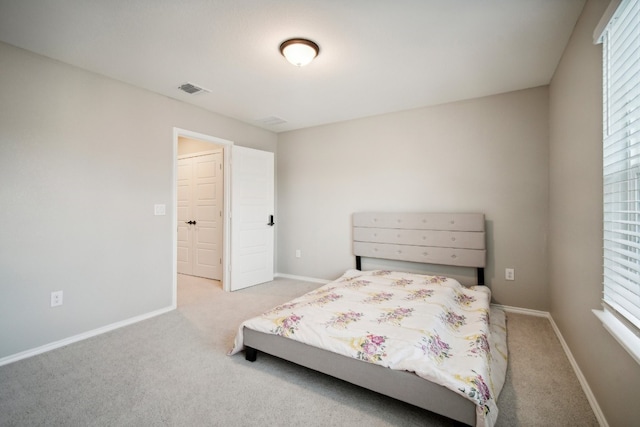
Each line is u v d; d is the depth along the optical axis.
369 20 1.93
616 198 1.42
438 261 3.38
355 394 1.74
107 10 1.82
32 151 2.27
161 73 2.67
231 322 2.85
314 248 4.43
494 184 3.19
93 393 1.74
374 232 3.78
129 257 2.87
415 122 3.63
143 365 2.06
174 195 3.27
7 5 1.76
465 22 1.95
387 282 3.03
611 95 1.43
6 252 2.14
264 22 1.95
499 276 3.18
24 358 2.17
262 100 3.35
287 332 1.92
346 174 4.13
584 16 1.79
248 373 1.96
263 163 4.33
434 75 2.73
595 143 1.63
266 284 4.26
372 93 3.15
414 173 3.63
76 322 2.49
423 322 1.93
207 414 1.57
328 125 4.28
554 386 1.79
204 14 1.87
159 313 3.08
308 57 2.25
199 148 4.75
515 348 2.28
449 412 1.39
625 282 1.29
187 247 4.90
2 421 1.51
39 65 2.31
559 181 2.46
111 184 2.74
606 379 1.44
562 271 2.36
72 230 2.48
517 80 2.84
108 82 2.73
